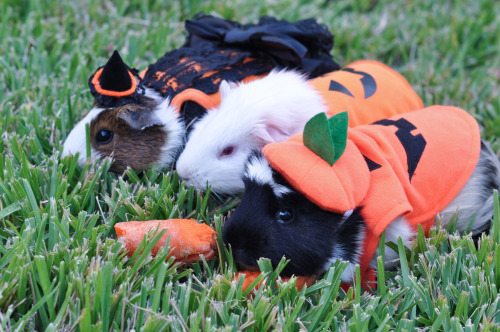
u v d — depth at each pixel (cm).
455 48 108
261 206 62
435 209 65
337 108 72
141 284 59
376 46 109
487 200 67
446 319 60
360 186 61
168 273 61
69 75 89
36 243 62
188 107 74
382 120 70
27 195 64
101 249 62
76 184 71
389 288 62
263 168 62
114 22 106
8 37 96
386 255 65
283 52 79
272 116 69
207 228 64
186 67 76
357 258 63
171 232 63
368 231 63
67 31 101
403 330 57
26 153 75
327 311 60
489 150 71
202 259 62
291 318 58
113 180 71
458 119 70
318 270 62
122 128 73
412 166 65
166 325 56
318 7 125
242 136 69
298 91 71
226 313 59
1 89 85
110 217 67
